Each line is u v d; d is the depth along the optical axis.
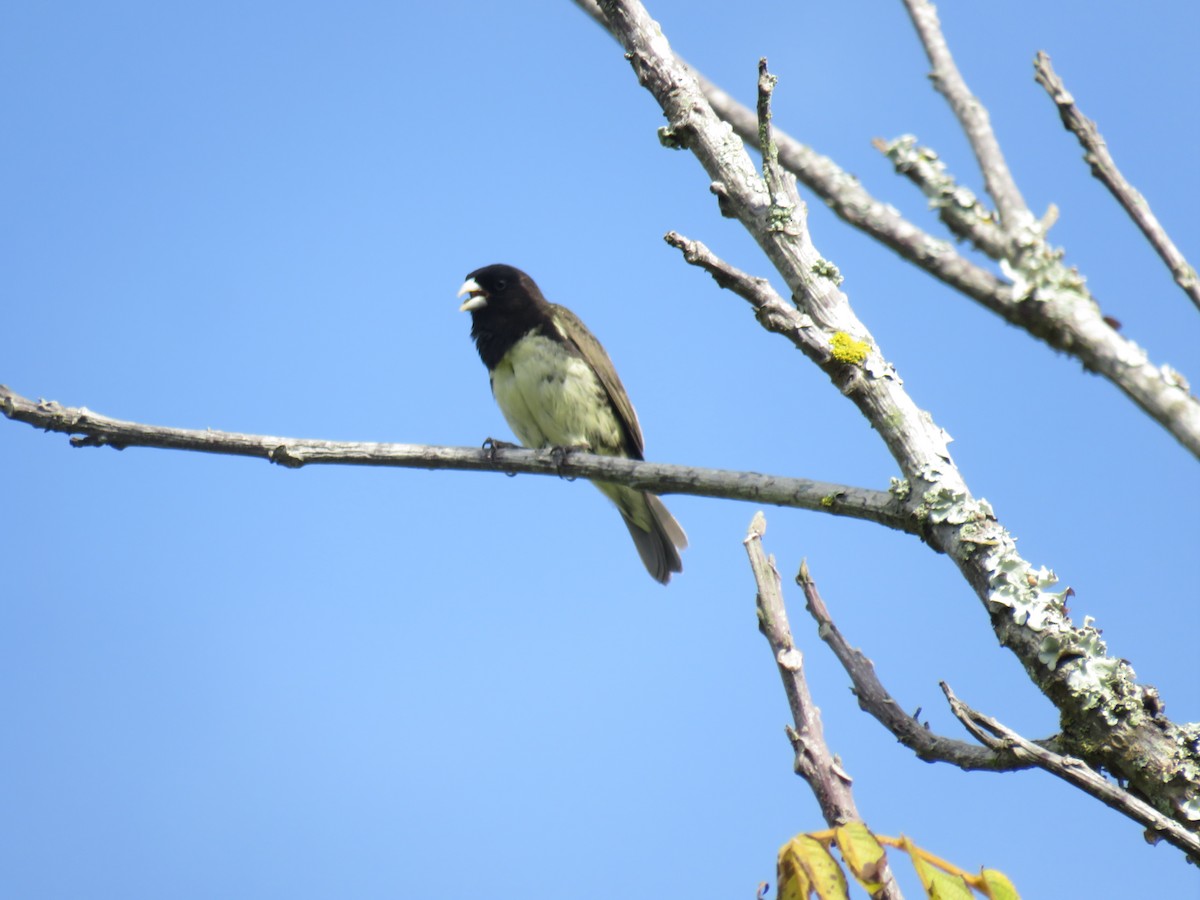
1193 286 5.29
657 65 7.88
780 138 7.35
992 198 5.96
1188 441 5.12
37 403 9.99
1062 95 5.68
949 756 6.41
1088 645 6.14
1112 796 5.24
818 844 4.73
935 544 6.80
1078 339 5.46
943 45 6.48
